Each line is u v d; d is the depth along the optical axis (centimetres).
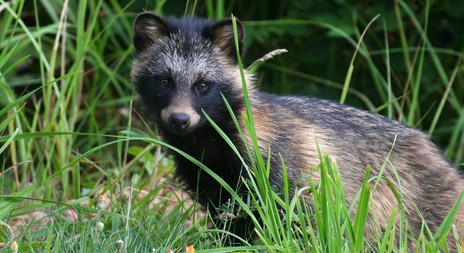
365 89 1670
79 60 1241
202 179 1009
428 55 1639
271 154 967
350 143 1026
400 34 1572
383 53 1623
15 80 1524
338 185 802
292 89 1659
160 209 1067
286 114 1009
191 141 995
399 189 1023
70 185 1299
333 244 765
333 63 1672
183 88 982
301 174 954
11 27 1470
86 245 869
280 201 832
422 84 1666
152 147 1207
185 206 1116
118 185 1112
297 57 1702
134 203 1052
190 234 968
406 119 1516
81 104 1603
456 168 1116
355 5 1609
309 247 813
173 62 995
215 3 1623
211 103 987
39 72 1589
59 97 1222
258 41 1664
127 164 1269
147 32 1036
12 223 1077
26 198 936
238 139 977
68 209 1103
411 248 1024
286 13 1683
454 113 1669
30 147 1212
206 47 1009
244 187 978
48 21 1612
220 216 920
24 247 866
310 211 956
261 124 977
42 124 1450
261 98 1016
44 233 926
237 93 1002
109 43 1645
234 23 856
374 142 1042
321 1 1612
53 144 1207
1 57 1043
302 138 995
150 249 872
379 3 1606
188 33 1016
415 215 1035
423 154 1066
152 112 1025
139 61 1038
